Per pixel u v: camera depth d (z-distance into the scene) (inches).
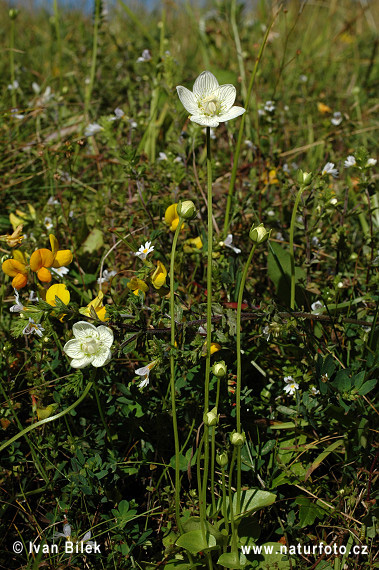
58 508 15.4
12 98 28.0
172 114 21.0
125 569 14.7
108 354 13.6
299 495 16.1
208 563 14.2
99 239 21.5
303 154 28.2
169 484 16.2
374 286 18.0
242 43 33.7
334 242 19.3
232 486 15.6
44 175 24.2
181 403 16.0
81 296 17.4
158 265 15.2
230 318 14.9
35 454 15.3
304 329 16.2
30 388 16.4
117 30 42.6
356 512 15.8
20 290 18.6
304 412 15.8
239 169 23.4
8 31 45.3
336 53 41.2
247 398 16.2
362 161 18.0
